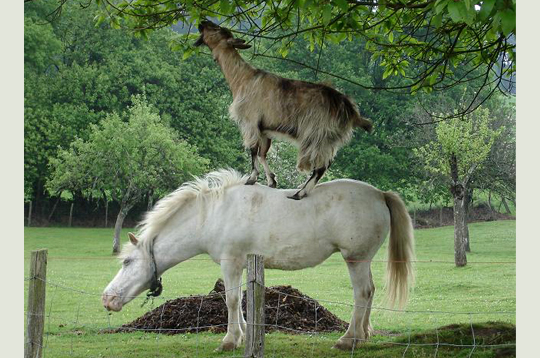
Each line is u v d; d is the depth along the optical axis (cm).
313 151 753
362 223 777
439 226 4131
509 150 3195
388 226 809
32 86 4566
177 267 2278
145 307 1285
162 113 4700
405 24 920
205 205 820
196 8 844
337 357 762
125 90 4588
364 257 789
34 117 4431
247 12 923
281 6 957
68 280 1883
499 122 3195
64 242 3406
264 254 792
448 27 924
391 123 4584
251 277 626
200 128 4675
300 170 772
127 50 4922
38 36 4525
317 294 1535
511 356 721
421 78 907
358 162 4384
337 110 752
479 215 4284
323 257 795
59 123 4409
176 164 3170
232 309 804
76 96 4566
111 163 3100
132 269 829
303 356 775
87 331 997
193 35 935
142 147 3164
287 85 763
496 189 3272
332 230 780
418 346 782
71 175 3162
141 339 919
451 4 531
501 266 2167
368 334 820
